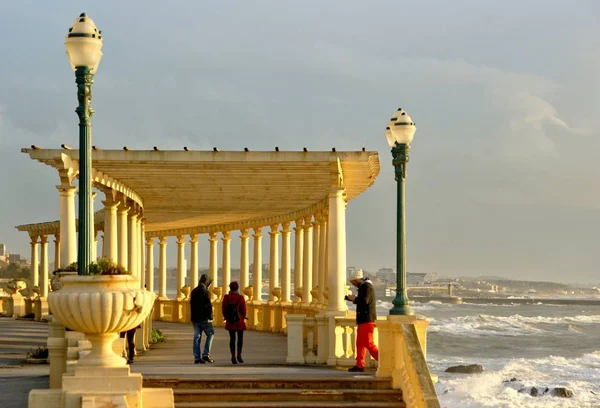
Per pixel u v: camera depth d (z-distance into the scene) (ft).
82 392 50.08
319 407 66.74
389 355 72.79
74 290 50.19
